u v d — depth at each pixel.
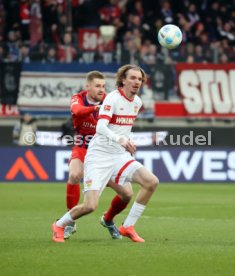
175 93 55.88
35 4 63.31
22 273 19.80
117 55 55.97
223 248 24.19
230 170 56.03
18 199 44.16
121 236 27.06
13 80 55.47
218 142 56.75
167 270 20.19
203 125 56.47
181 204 41.47
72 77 55.81
